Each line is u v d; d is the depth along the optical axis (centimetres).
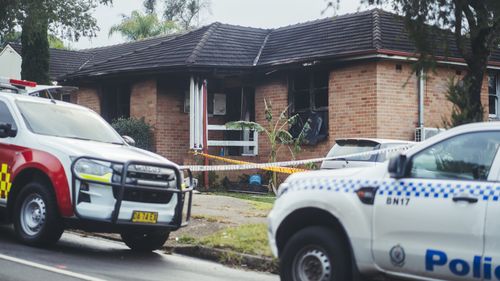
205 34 1989
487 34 991
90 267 765
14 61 2409
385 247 569
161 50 2028
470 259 524
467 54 1013
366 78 1686
